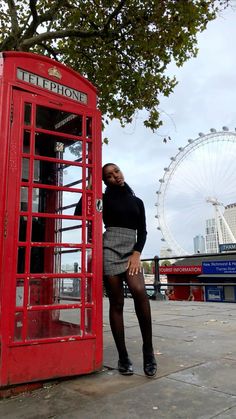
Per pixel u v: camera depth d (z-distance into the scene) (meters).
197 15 5.95
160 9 5.98
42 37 5.76
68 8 6.64
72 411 2.59
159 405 2.62
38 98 3.35
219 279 21.02
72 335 3.32
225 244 27.86
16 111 3.22
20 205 3.16
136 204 3.56
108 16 6.45
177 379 3.14
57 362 3.16
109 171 3.57
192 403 2.63
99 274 3.52
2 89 3.18
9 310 2.99
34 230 3.56
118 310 3.47
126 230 3.50
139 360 3.79
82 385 3.10
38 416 2.53
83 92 3.70
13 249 3.06
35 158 3.30
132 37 6.47
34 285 3.35
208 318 6.51
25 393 2.98
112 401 2.73
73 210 3.62
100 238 3.57
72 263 3.51
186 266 26.78
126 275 3.43
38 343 3.09
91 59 7.16
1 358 2.91
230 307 8.27
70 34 6.02
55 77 3.50
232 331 5.19
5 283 3.00
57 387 3.08
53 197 3.74
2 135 3.12
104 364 3.66
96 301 3.47
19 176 3.16
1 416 2.56
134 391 2.91
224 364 3.53
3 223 3.03
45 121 3.60
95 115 3.73
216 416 2.40
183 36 6.14
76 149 3.65
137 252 3.47
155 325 5.82
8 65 3.24
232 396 2.73
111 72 7.07
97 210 3.58
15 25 5.75
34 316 3.17
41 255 3.56
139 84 6.89
